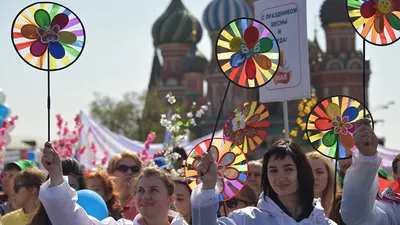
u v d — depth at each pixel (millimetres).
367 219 5859
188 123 11844
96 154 19328
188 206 7957
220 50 6164
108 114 75500
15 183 8227
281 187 5715
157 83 101500
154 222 6199
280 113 78438
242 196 8344
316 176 8211
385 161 19266
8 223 8148
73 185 7695
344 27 87875
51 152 5637
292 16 8984
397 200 6883
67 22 6160
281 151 5738
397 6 6430
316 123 6727
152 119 71625
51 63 6145
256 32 6141
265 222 5699
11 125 16047
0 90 16391
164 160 10781
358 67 86688
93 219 6027
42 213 6387
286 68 8984
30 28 6125
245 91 85312
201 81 97750
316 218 5762
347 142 6688
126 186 9992
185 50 102375
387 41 6402
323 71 87375
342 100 6676
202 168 5387
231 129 8789
